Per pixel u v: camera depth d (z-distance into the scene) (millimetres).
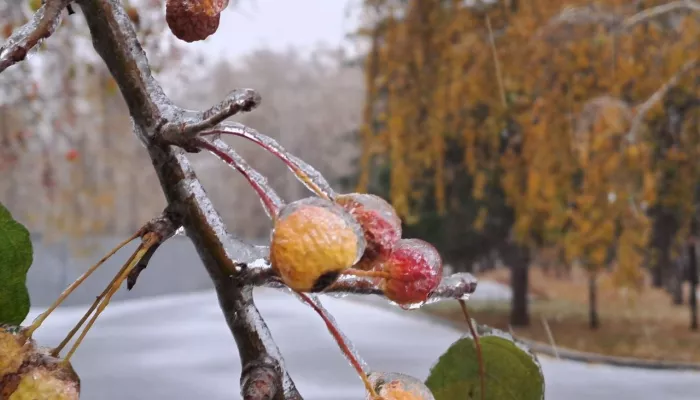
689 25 8539
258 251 775
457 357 1012
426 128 9070
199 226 755
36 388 679
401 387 753
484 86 8312
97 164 18641
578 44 8148
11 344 692
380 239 723
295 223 635
